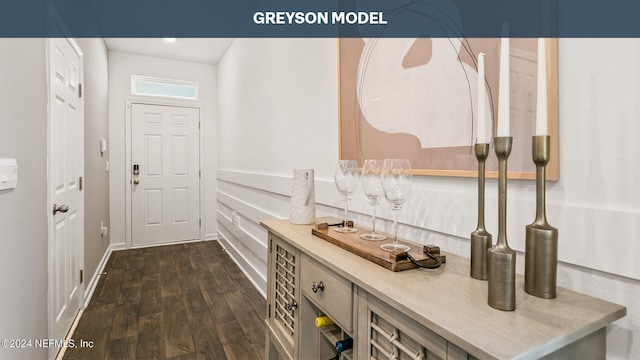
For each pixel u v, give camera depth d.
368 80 1.38
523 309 0.60
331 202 1.68
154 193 4.32
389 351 0.71
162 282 2.96
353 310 0.82
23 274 1.31
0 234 1.10
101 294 2.68
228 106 4.01
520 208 0.82
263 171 2.80
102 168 3.47
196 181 4.57
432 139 1.06
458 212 0.98
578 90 0.71
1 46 1.13
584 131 0.70
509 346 0.48
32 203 1.43
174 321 2.23
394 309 0.68
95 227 3.02
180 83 4.46
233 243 3.73
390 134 1.25
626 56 0.64
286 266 1.28
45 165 1.63
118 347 1.91
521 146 0.81
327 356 1.17
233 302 2.54
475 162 0.92
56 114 1.84
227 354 1.84
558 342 0.50
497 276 0.60
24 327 1.32
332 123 1.73
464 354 0.53
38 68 1.52
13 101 1.22
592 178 0.69
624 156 0.65
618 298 0.66
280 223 1.47
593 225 0.69
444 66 1.02
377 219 1.33
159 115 4.33
